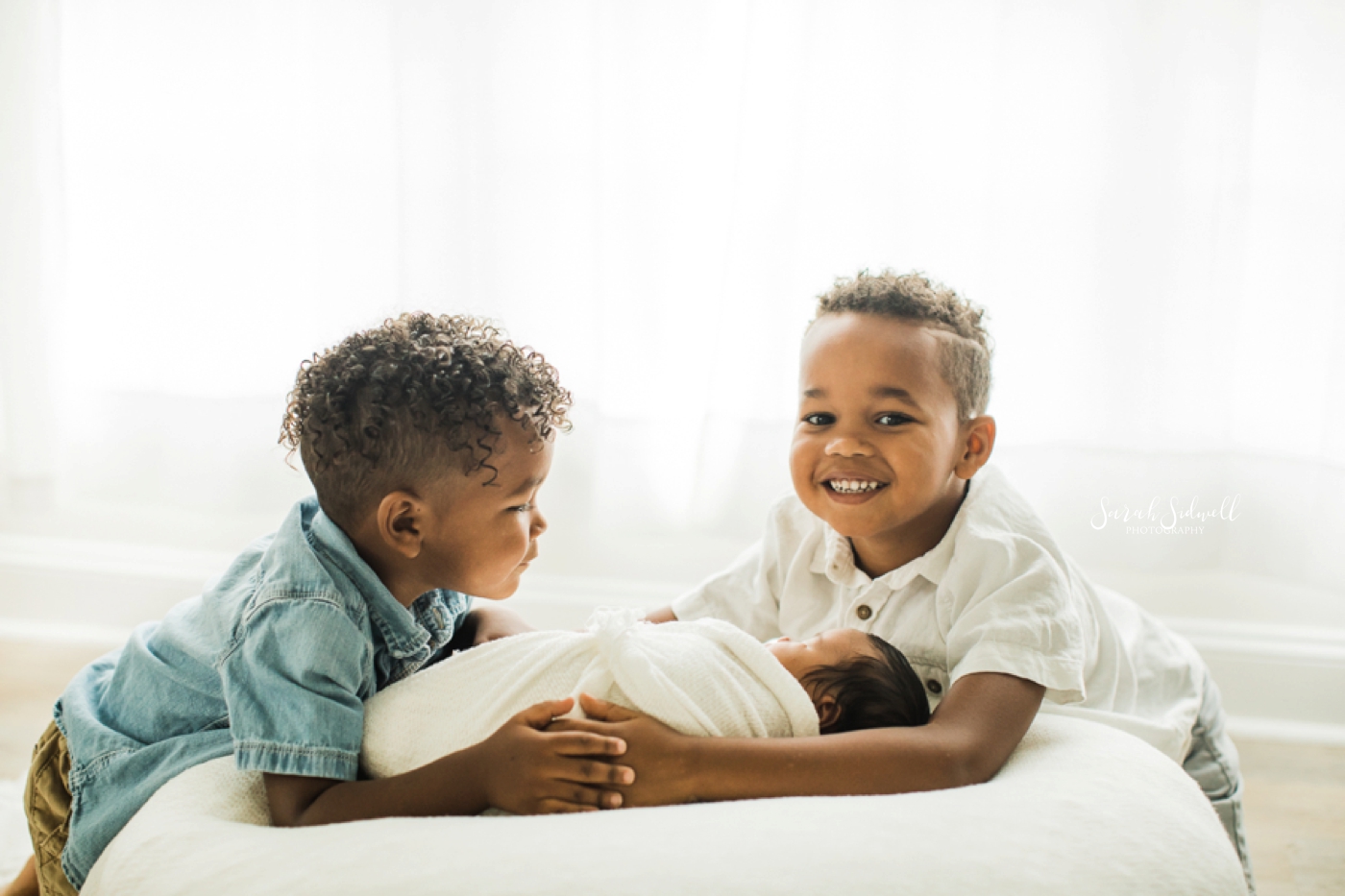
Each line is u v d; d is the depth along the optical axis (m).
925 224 1.60
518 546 0.94
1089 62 1.53
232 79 1.71
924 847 0.74
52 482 1.84
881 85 1.58
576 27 1.64
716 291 1.66
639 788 0.81
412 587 0.98
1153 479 1.60
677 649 0.88
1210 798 1.17
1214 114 1.51
